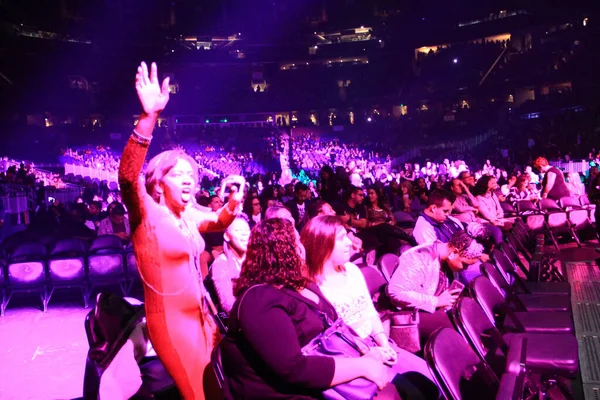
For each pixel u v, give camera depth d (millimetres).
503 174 21875
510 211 11086
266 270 2242
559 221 10859
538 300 5059
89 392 3121
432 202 5059
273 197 9203
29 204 17531
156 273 2654
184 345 2715
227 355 2266
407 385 2895
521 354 2699
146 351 3129
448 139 46250
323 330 2299
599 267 8438
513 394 2385
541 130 35719
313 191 22953
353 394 2193
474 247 4004
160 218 2650
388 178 27094
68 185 27250
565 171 22469
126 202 2568
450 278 4328
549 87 46469
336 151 46562
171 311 2689
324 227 2965
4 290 7258
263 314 2117
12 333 6191
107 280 7719
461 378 2748
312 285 2449
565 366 3328
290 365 2078
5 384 4559
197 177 2900
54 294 8359
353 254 6172
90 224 11484
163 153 2811
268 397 2189
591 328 5301
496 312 4684
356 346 2324
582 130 31750
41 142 41469
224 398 2305
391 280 3869
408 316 3750
